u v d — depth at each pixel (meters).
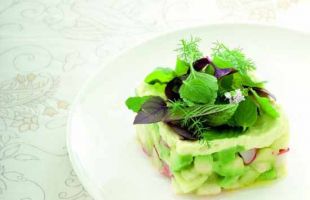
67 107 0.32
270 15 0.38
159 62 0.32
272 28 0.33
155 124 0.26
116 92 0.31
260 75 0.32
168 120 0.25
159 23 0.38
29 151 0.30
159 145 0.27
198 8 0.39
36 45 0.37
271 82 0.31
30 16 0.39
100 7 0.40
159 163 0.27
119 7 0.40
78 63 0.35
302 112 0.30
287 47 0.33
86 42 0.37
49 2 0.40
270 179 0.27
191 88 0.25
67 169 0.29
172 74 0.27
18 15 0.39
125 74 0.31
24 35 0.37
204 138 0.25
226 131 0.25
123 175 0.27
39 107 0.32
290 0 0.39
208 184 0.26
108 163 0.27
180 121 0.26
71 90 0.33
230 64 0.27
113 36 0.37
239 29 0.33
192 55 0.27
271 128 0.26
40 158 0.29
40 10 0.40
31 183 0.28
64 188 0.28
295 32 0.33
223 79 0.26
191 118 0.25
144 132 0.27
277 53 0.33
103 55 0.36
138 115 0.25
